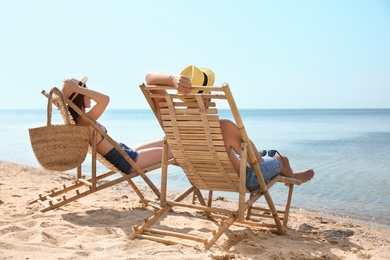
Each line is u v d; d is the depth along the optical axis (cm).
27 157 1426
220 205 630
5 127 4231
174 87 357
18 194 607
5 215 461
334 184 844
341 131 3138
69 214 475
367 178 919
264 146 1764
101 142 485
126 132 3183
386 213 611
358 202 685
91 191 485
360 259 357
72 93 466
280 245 389
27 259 299
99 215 477
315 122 5678
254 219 529
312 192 764
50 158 450
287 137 2397
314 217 553
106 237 386
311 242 412
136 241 366
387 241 438
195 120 367
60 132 450
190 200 666
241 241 387
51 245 345
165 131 391
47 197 516
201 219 470
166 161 409
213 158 382
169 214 503
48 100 448
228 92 332
